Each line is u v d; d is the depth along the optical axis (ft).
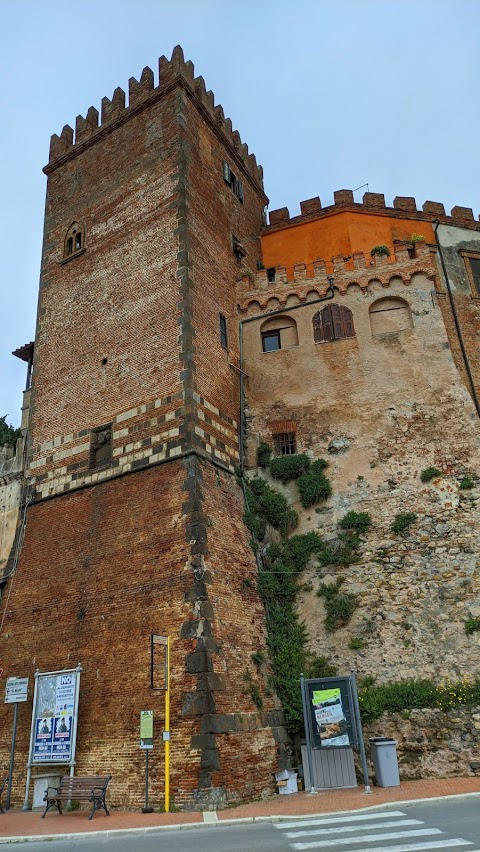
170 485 72.33
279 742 65.31
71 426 85.66
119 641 66.80
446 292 101.65
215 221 94.99
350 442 84.33
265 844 37.14
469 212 112.57
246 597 71.31
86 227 97.14
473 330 99.76
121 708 63.26
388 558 76.02
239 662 65.10
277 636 72.74
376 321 91.20
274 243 110.22
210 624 62.69
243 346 94.17
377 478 81.20
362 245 104.94
